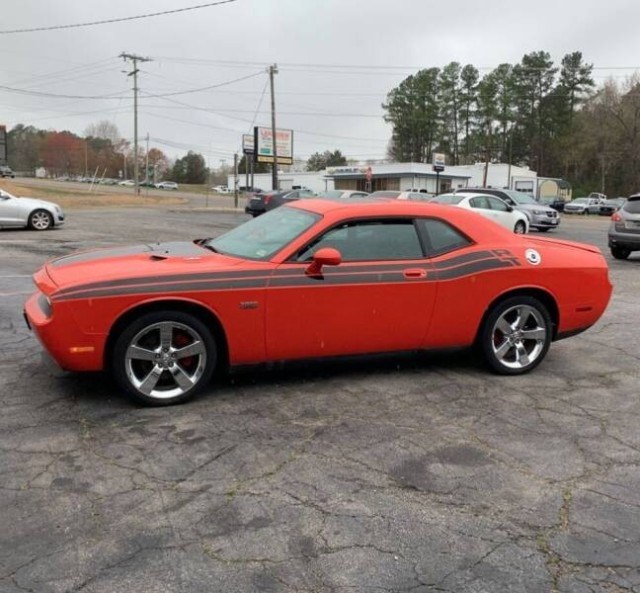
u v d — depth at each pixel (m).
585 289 5.39
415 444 3.89
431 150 95.81
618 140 71.81
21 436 3.86
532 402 4.70
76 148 137.75
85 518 2.98
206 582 2.54
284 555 2.73
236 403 4.49
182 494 3.22
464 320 5.02
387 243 4.83
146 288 4.18
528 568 2.68
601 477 3.52
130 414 4.24
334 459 3.66
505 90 89.38
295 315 4.50
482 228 5.20
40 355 5.49
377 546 2.81
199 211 35.84
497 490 3.35
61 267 4.55
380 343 4.82
